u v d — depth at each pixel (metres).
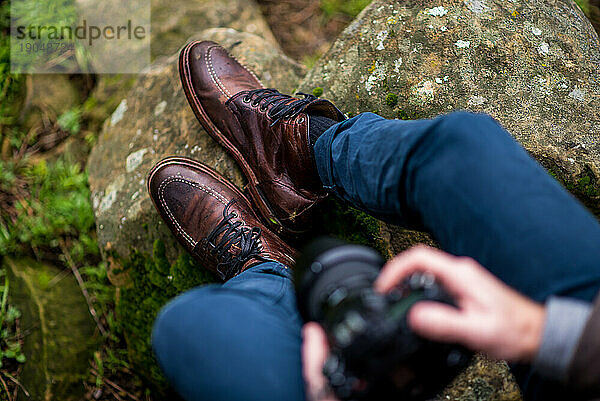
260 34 2.23
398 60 1.63
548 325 0.63
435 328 0.61
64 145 2.15
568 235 0.76
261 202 1.61
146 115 1.91
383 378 0.63
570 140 1.51
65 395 1.80
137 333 1.80
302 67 1.93
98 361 1.86
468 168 0.84
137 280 1.80
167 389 1.78
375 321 0.63
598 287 0.73
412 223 1.01
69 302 1.91
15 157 2.15
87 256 2.01
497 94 1.57
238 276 1.24
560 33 1.67
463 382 1.45
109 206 1.86
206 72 1.73
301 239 1.65
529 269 0.77
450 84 1.58
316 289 0.77
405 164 0.94
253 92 1.64
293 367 0.88
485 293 0.64
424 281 0.65
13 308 1.89
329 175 1.28
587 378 0.62
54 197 2.05
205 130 1.74
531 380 0.85
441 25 1.65
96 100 2.18
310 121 1.47
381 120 1.13
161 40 2.19
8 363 1.83
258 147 1.59
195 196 1.65
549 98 1.57
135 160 1.86
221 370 0.87
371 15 1.73
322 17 2.42
